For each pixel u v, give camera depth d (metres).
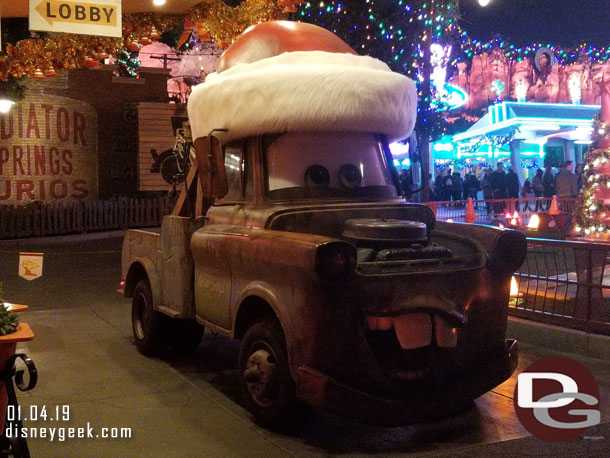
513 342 5.43
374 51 16.67
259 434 5.07
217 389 6.17
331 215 5.28
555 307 8.36
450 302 4.90
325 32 6.42
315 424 5.29
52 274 13.20
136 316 7.52
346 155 5.83
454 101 34.59
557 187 22.27
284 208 5.30
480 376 5.14
